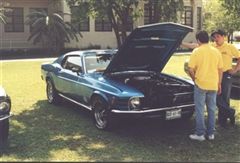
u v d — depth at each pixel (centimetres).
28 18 3200
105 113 737
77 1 1289
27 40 3197
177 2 1284
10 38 3291
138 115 690
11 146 660
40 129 766
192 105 745
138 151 635
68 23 3189
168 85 762
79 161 590
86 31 3475
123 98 695
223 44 761
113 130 747
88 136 718
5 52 3092
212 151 636
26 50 3186
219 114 786
